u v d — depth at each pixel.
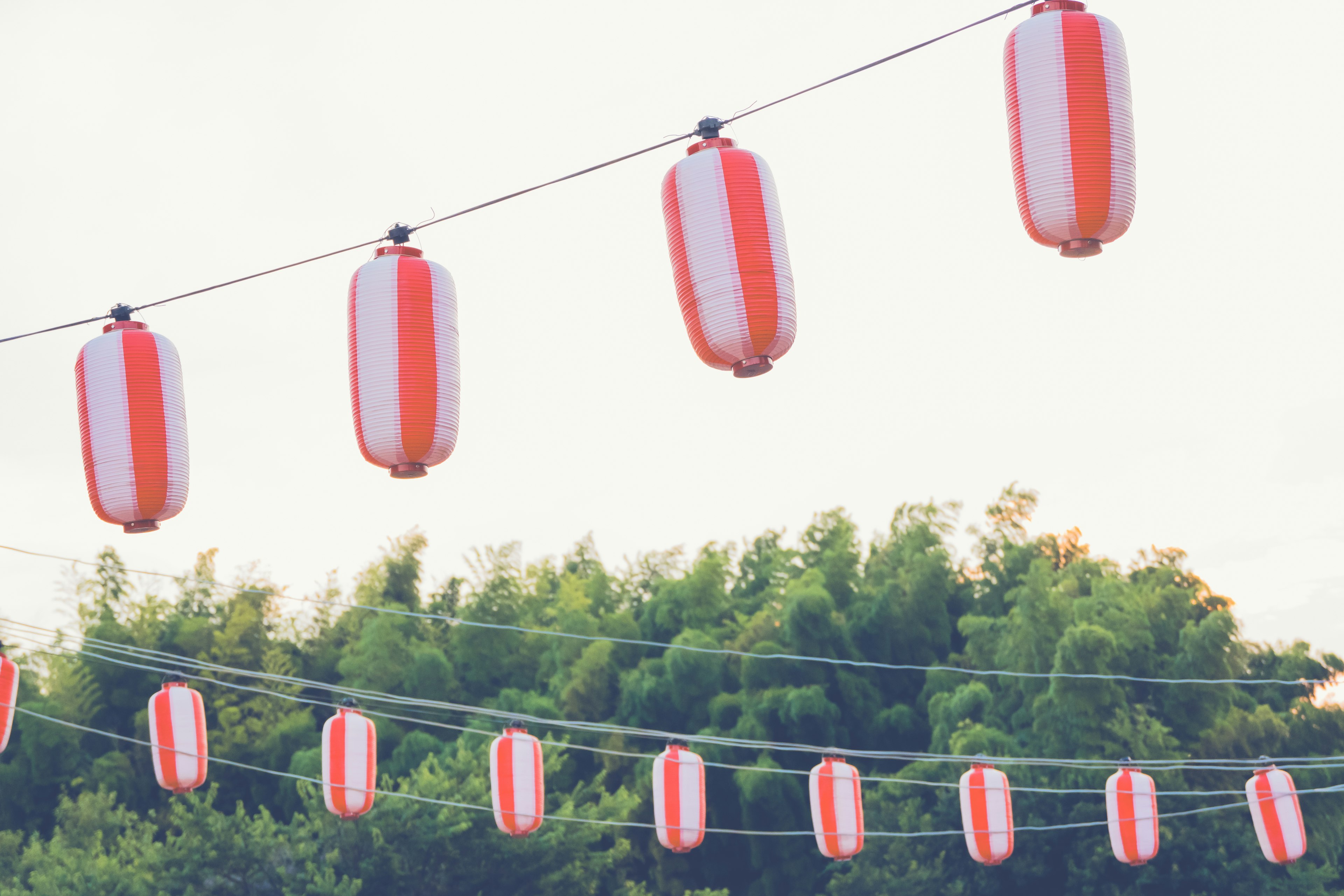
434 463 7.25
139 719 30.61
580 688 30.91
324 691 33.06
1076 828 26.44
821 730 28.88
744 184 6.58
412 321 7.12
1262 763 15.78
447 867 24.11
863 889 26.27
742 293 6.50
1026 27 6.33
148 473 7.43
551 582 37.47
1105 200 6.21
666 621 32.19
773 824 28.19
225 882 23.31
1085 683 26.83
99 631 31.58
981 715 28.92
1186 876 25.89
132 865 24.45
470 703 32.22
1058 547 34.53
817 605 29.72
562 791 29.06
